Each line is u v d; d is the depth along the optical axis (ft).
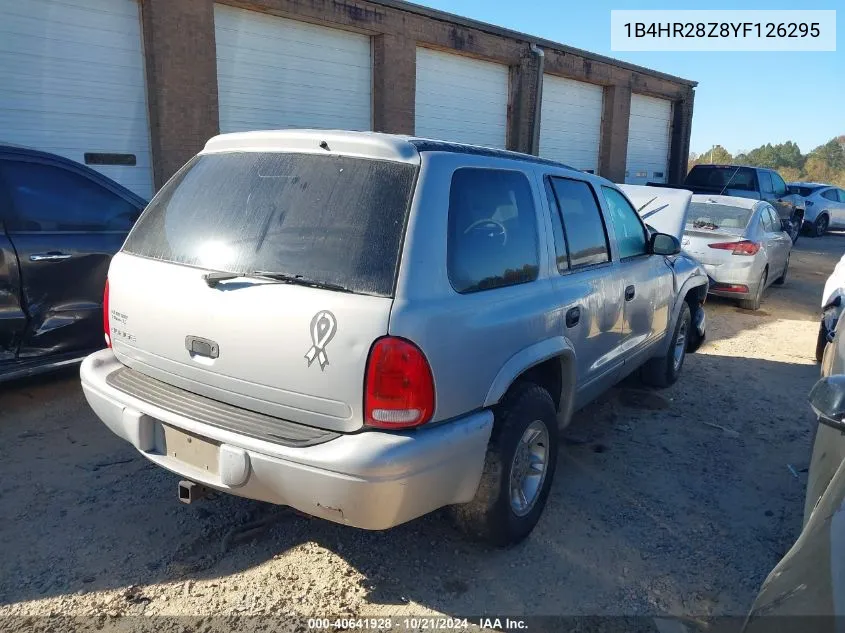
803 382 20.84
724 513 12.66
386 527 8.41
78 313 16.21
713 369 21.91
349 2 37.19
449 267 9.10
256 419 8.89
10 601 9.32
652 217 22.40
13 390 16.88
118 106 30.19
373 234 8.66
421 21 41.50
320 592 9.86
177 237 10.12
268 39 35.24
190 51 31.17
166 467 9.41
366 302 8.25
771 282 35.70
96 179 16.94
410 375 8.23
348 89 39.52
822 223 74.18
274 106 36.17
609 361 14.08
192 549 10.72
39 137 28.14
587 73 57.06
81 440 14.37
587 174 14.02
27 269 15.23
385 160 9.18
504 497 10.21
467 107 47.62
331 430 8.45
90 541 10.79
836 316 20.58
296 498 8.36
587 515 12.34
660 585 10.40
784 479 14.17
